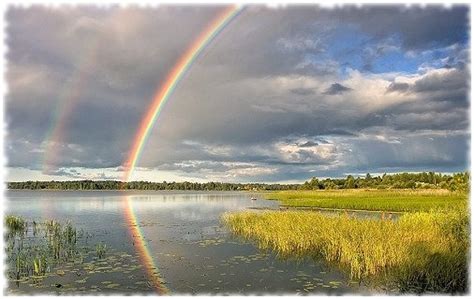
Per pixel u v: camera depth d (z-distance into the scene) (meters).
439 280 14.62
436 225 21.48
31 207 69.44
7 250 22.78
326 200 65.94
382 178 161.12
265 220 29.66
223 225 35.59
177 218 44.94
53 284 15.98
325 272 17.34
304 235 22.09
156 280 16.48
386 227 21.17
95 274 17.56
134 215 50.06
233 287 15.45
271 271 17.70
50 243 25.08
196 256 21.20
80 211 58.44
